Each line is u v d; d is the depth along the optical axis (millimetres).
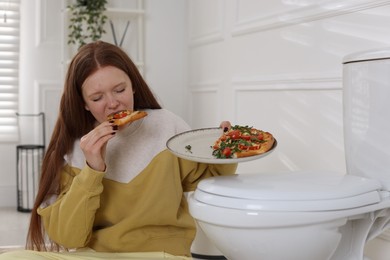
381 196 1318
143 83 1528
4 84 3492
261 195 1168
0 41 3463
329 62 1980
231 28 2791
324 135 2016
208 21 3141
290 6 2227
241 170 2664
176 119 1538
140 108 1549
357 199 1226
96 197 1339
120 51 1458
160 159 1431
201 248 2203
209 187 1254
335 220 1200
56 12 3518
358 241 1377
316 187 1223
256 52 2537
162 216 1411
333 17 1952
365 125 1438
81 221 1335
